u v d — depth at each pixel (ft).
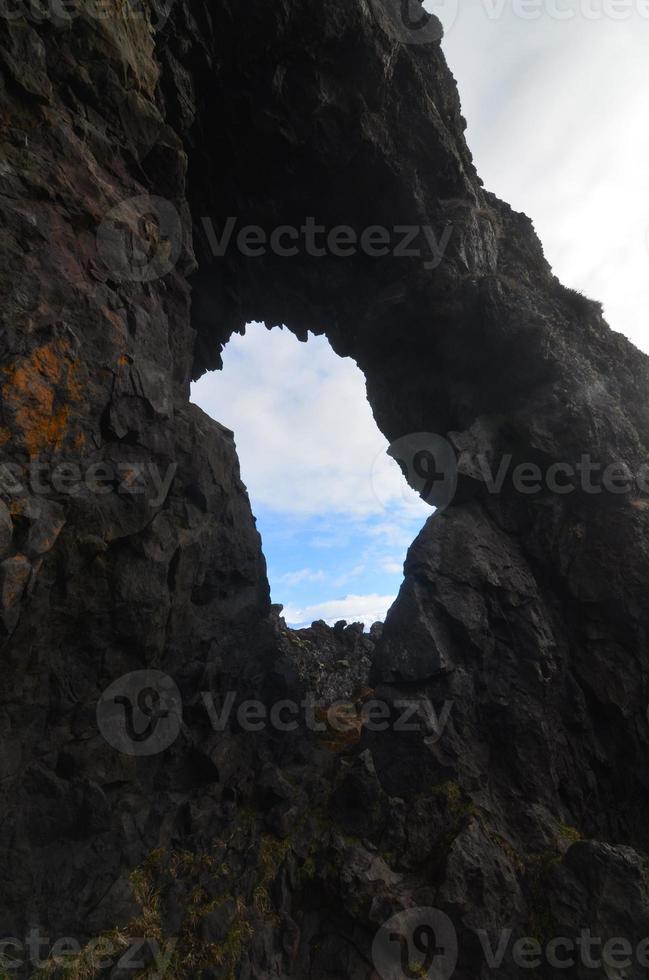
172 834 31.68
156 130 32.14
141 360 28.60
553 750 37.52
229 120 43.70
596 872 30.32
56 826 26.32
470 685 38.60
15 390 22.63
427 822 33.94
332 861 32.50
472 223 51.01
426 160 49.47
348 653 62.69
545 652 39.22
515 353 47.01
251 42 40.04
